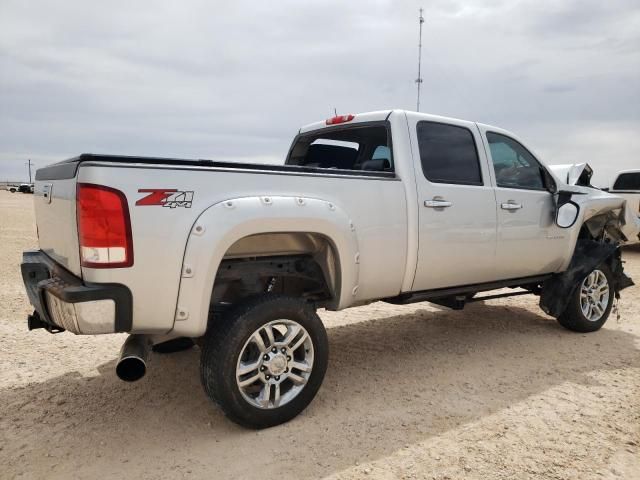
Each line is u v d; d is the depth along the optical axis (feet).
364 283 11.84
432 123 13.66
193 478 8.44
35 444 9.53
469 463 8.91
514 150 15.98
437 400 11.60
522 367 13.87
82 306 8.29
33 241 38.93
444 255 13.34
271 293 10.23
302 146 17.16
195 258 9.02
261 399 9.95
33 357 14.17
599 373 13.43
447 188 13.37
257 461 8.95
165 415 10.76
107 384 12.40
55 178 10.11
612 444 9.61
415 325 18.31
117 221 8.42
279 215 9.84
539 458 9.09
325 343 10.72
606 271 17.66
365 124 13.85
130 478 8.44
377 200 11.89
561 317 17.25
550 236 16.21
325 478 8.45
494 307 21.29
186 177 9.11
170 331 9.23
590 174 19.99
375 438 9.78
